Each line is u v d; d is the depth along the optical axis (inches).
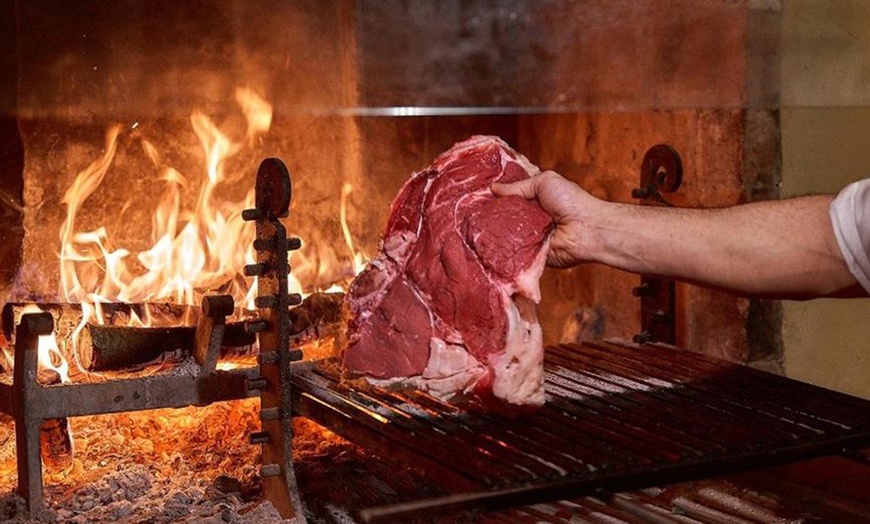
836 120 90.5
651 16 89.6
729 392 73.5
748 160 88.6
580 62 90.6
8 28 84.0
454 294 65.2
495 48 90.4
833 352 93.0
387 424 65.8
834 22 88.7
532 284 65.0
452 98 90.8
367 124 101.7
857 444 66.0
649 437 65.0
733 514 72.0
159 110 87.9
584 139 100.8
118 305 84.0
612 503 64.1
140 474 77.0
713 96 89.4
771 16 87.9
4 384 73.1
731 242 64.8
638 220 66.0
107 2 85.4
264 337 71.2
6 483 77.2
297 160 99.9
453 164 68.3
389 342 66.2
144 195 95.7
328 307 83.4
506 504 60.0
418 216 67.6
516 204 66.6
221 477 76.1
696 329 93.1
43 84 85.4
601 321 101.7
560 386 74.4
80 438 82.4
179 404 72.5
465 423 66.8
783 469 79.4
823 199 65.1
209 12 87.6
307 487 75.7
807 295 65.1
